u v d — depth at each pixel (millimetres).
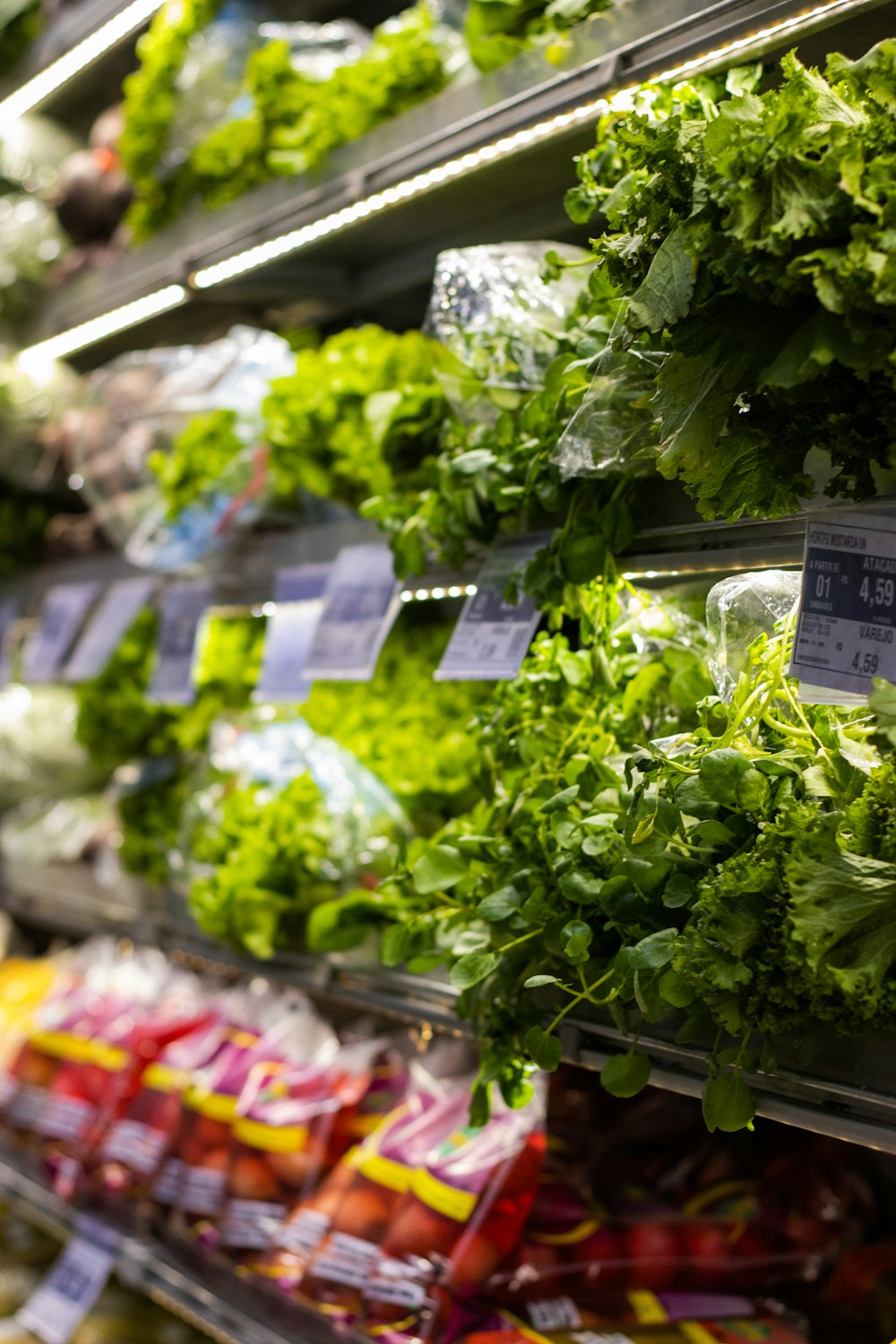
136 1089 1825
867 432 792
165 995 2008
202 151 1903
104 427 1946
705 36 1060
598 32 1171
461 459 1188
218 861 1603
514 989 1070
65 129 2791
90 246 2311
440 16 1685
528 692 1189
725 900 807
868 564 867
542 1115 1352
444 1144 1361
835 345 727
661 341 868
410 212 1588
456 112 1362
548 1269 1300
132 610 1986
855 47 1084
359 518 1640
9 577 2488
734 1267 1322
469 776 1549
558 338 1158
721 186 752
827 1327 1303
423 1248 1285
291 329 2127
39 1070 2004
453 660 1235
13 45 2406
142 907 1979
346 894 1533
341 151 1540
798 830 781
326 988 1479
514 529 1233
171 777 1996
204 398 1841
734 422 833
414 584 1414
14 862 2365
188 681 1819
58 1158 1897
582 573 1079
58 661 2137
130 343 2365
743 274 754
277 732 1704
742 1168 1460
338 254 1812
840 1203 1374
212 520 1768
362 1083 1616
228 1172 1580
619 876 915
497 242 1630
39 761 2383
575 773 1054
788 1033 887
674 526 1064
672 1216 1375
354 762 1618
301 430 1567
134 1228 1727
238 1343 1459
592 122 1219
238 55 2002
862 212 713
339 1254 1386
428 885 1106
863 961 748
